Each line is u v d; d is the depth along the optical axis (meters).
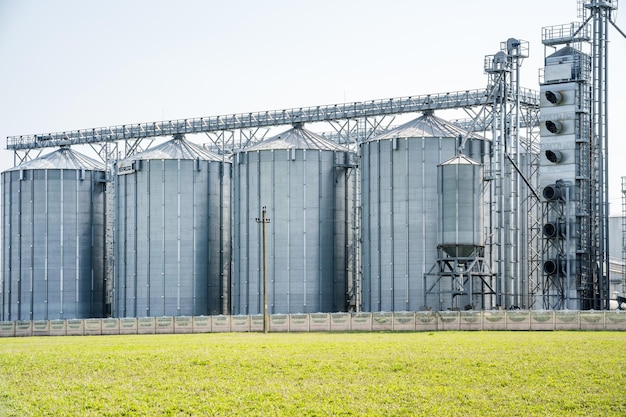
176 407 56.66
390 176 131.25
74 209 160.12
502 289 125.50
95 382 64.75
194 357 73.94
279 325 110.75
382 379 63.19
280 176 140.25
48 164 161.25
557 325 98.06
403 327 104.62
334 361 70.19
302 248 139.00
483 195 123.31
